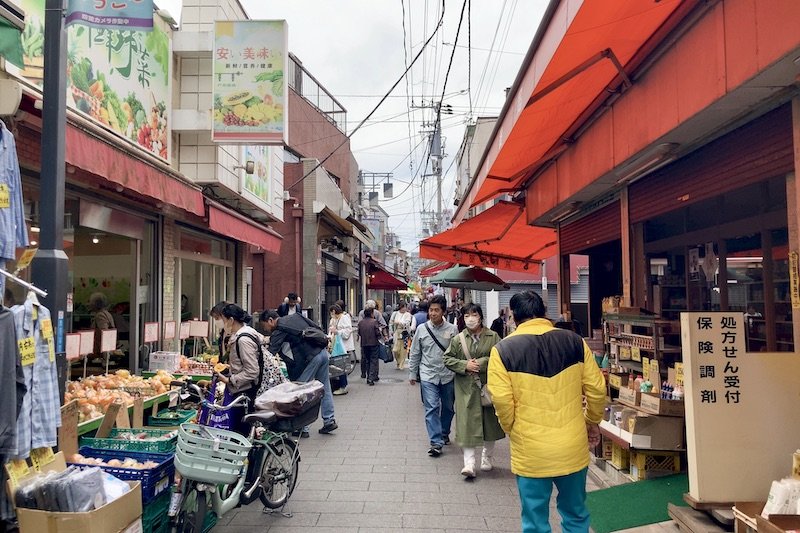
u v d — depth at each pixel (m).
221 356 9.35
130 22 4.25
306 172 19.00
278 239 12.53
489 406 5.71
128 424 4.78
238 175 10.70
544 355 3.55
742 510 3.53
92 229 7.61
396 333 15.65
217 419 4.59
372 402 10.16
